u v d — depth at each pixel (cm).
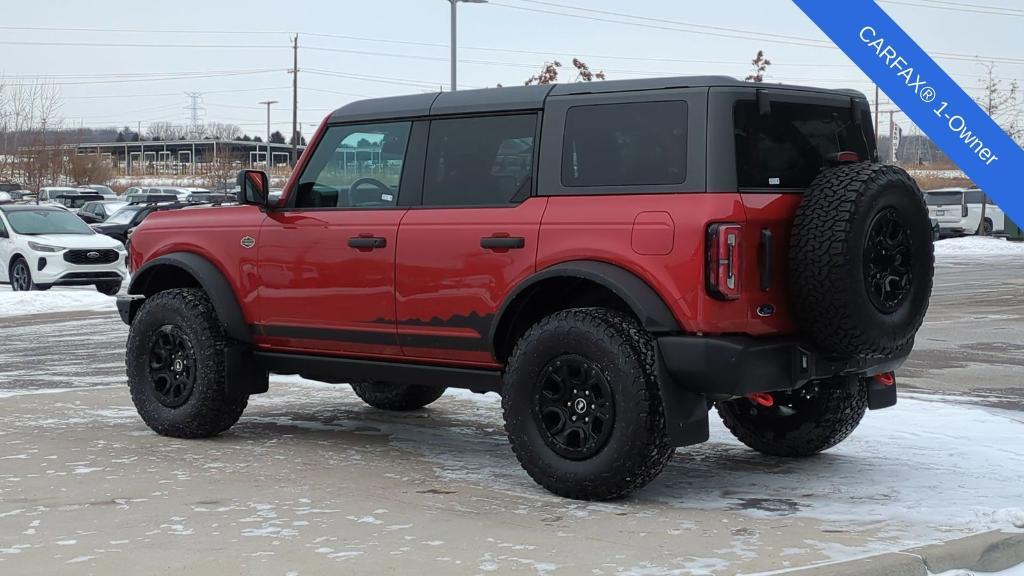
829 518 555
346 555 488
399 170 679
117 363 1198
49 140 6775
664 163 575
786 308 577
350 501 590
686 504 586
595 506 580
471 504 585
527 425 601
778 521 549
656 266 564
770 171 580
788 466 680
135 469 669
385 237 671
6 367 1166
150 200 4375
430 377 673
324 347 716
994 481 635
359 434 791
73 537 518
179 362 762
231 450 730
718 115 565
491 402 930
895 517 555
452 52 3294
